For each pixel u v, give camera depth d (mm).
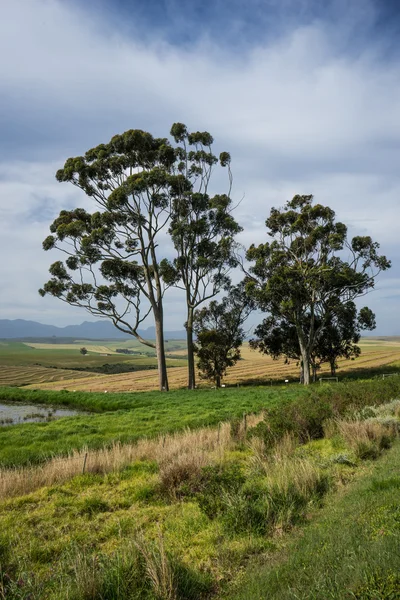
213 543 6258
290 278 40906
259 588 4352
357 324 53031
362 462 9719
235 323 52906
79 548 6355
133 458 12227
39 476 10289
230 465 10070
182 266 43094
